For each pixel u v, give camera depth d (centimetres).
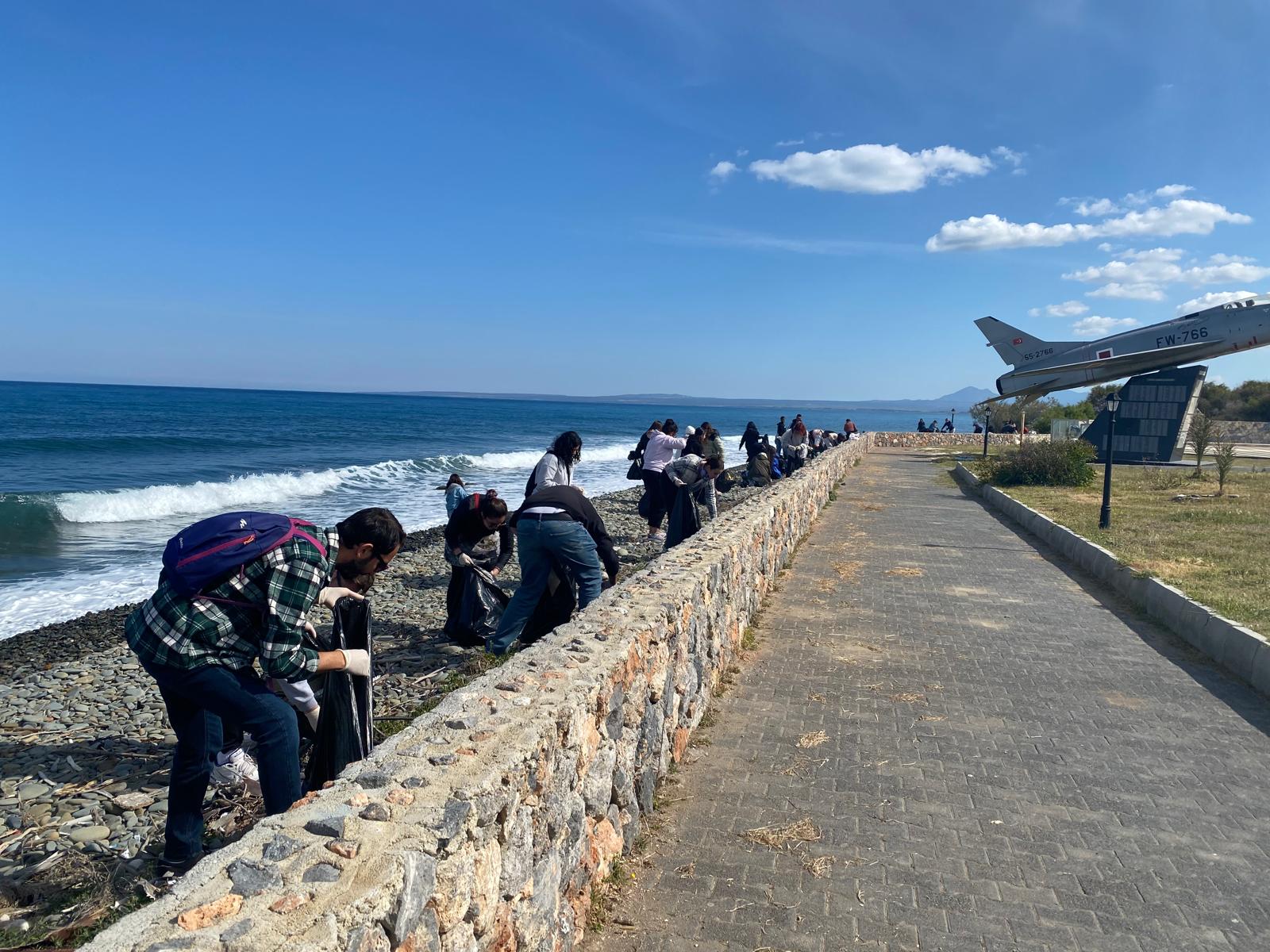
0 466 2895
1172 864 357
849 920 313
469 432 6806
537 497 618
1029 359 3350
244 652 312
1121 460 2988
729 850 363
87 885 342
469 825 211
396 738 261
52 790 449
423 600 941
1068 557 1119
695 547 632
